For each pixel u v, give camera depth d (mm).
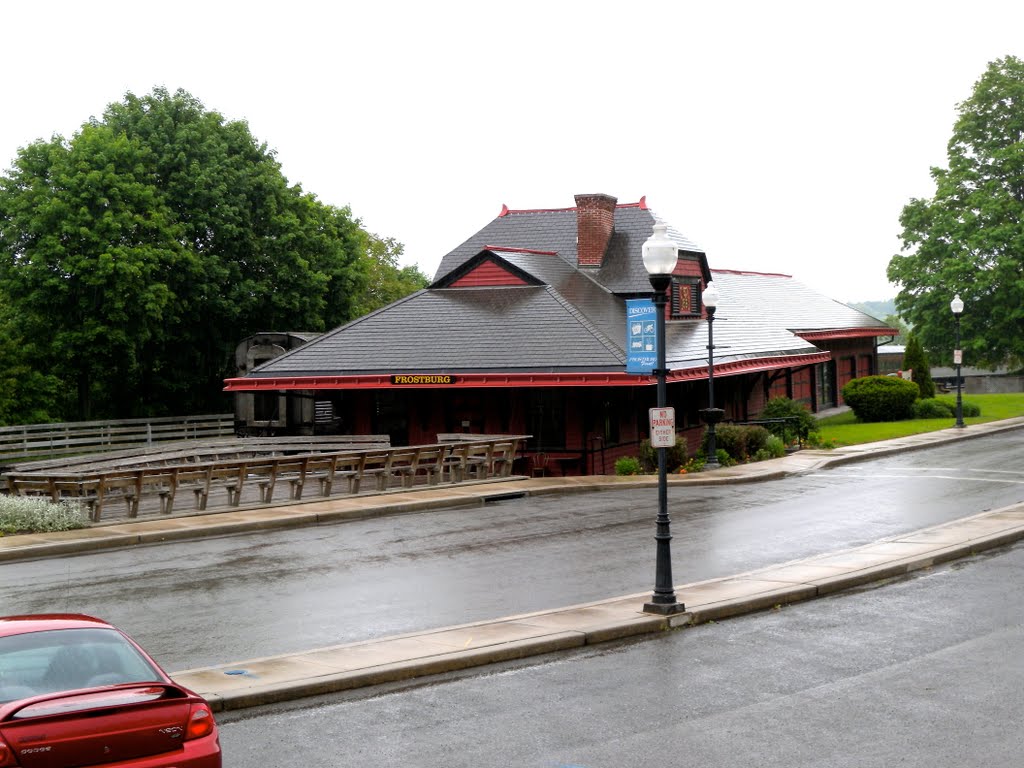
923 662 12367
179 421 50656
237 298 50562
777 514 24062
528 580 17781
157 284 45250
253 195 52000
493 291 38312
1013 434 41250
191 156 50750
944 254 63406
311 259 54031
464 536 22156
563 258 42688
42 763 7098
